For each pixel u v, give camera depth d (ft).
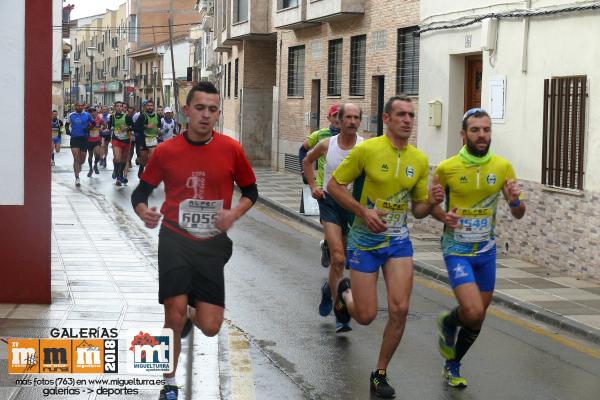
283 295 47.37
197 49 292.20
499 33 63.57
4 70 39.40
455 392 31.45
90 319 37.45
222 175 27.04
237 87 172.04
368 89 102.01
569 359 36.86
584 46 54.19
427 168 31.40
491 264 31.96
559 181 56.75
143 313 38.81
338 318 39.19
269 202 93.71
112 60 486.38
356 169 30.96
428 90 75.46
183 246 27.04
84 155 109.29
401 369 34.17
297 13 117.60
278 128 140.87
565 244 55.88
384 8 97.09
